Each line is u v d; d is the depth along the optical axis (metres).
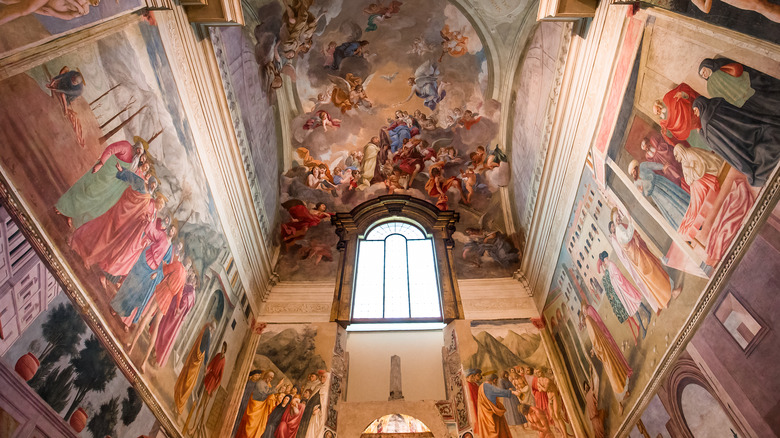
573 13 8.84
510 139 14.27
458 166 15.51
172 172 8.51
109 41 6.76
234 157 11.16
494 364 11.44
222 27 9.93
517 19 12.48
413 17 13.73
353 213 15.52
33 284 5.38
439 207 15.59
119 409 6.90
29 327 5.32
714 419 6.35
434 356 11.95
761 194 5.41
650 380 7.77
